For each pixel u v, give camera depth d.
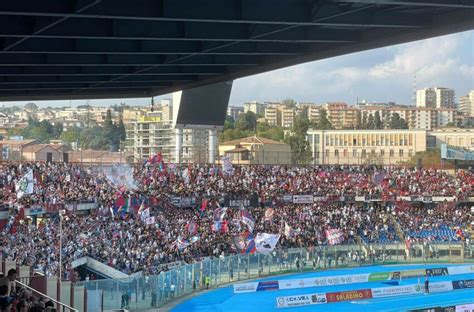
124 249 78.94
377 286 87.31
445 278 92.69
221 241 91.81
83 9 30.34
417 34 40.12
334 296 79.62
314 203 117.94
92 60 47.50
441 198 124.88
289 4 35.25
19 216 76.88
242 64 51.53
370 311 74.81
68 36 36.53
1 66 49.81
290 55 48.66
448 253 102.88
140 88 69.81
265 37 40.53
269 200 113.56
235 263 85.12
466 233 111.06
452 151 146.75
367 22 37.50
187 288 77.06
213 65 50.72
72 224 81.62
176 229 91.56
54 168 102.06
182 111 125.69
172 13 32.97
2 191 86.38
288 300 75.94
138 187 105.31
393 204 122.56
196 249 87.56
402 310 74.75
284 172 126.25
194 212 102.62
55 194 90.12
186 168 117.44
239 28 39.94
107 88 66.75
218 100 129.25
